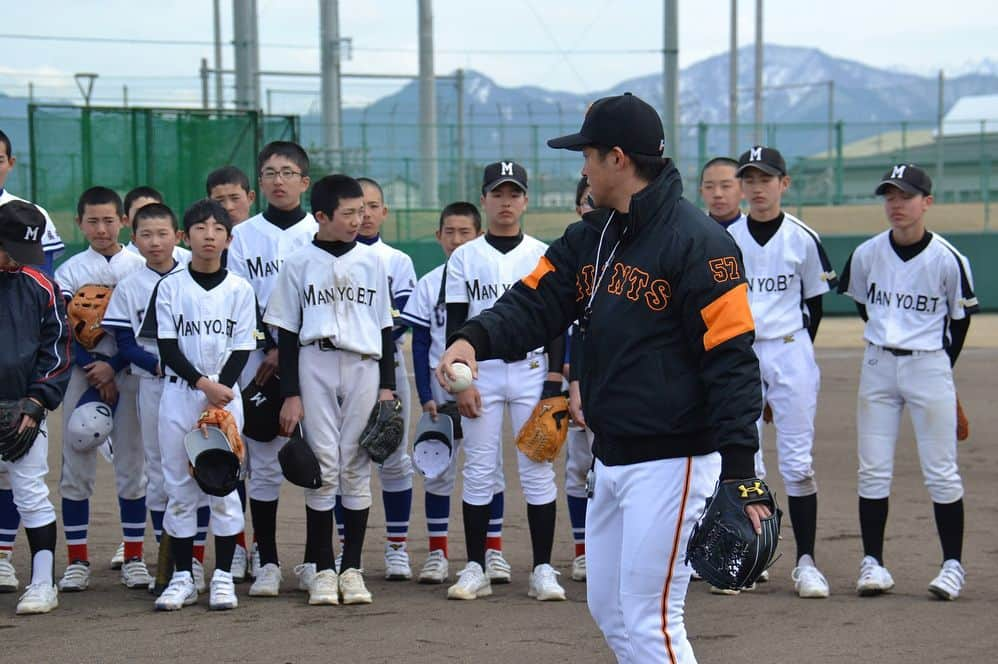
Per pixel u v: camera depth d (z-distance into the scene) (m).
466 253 7.02
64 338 6.48
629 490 4.07
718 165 7.34
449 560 7.62
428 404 7.08
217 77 31.30
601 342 4.09
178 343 6.46
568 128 26.91
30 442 6.25
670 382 4.01
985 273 25.02
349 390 6.55
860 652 5.54
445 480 7.10
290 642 5.70
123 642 5.71
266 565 6.77
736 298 3.93
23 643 5.71
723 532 3.81
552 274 4.36
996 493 9.51
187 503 6.47
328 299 6.50
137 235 6.84
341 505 7.20
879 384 6.82
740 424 3.86
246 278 7.27
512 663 5.38
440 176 26.62
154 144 19.78
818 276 7.00
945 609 6.34
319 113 27.17
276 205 7.34
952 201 32.88
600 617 4.29
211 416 6.29
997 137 34.31
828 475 10.35
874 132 32.41
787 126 27.95
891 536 8.13
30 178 20.06
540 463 6.69
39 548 6.40
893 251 6.79
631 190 4.12
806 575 6.68
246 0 24.53
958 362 17.66
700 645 5.66
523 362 6.84
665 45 26.77
